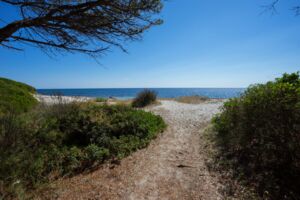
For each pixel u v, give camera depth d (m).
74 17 2.21
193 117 8.79
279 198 2.64
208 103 14.91
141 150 4.86
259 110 3.27
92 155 4.12
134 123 5.82
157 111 10.59
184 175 3.60
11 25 2.13
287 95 2.88
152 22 2.69
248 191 2.88
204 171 3.69
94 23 2.33
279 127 2.91
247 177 3.19
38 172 3.36
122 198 2.91
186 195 2.98
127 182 3.37
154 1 2.46
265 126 3.13
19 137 3.57
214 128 5.70
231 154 4.07
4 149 3.12
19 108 6.79
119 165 4.02
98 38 2.50
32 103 8.27
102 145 4.65
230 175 3.38
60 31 2.32
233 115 4.19
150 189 3.16
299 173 2.81
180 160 4.25
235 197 2.82
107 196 2.95
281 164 3.02
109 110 6.57
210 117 8.43
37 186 3.08
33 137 4.12
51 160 3.82
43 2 2.10
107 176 3.57
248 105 3.52
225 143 4.56
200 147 4.97
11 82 10.78
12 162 3.06
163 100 17.09
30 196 2.83
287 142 2.81
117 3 2.30
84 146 4.63
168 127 7.14
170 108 11.66
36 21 2.15
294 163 2.81
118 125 5.55
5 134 3.31
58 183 3.29
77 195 2.96
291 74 3.73
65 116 5.50
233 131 4.11
